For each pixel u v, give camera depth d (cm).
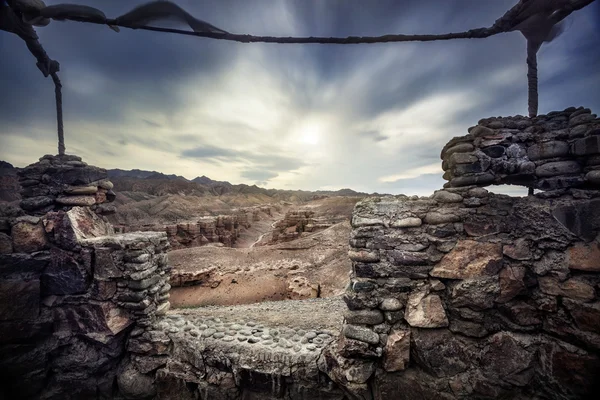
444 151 412
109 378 450
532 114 378
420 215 373
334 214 3972
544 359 321
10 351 427
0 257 441
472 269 348
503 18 320
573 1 289
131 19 322
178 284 1505
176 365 441
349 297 374
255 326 497
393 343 352
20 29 366
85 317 455
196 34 335
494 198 354
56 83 550
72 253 467
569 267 313
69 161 571
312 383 388
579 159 322
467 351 346
